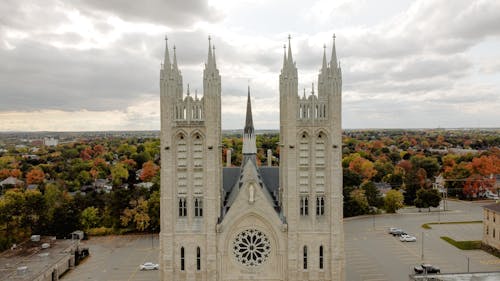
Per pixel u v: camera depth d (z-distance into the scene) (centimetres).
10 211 11800
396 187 19300
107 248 11256
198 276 6719
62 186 18812
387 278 8662
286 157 6575
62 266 9162
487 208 10981
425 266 9012
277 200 7244
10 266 8450
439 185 19175
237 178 7888
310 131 6581
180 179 6694
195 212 6756
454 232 12619
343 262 6688
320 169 6675
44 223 11600
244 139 8281
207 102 6506
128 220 12800
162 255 6700
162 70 6500
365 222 14225
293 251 6600
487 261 9781
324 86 6638
